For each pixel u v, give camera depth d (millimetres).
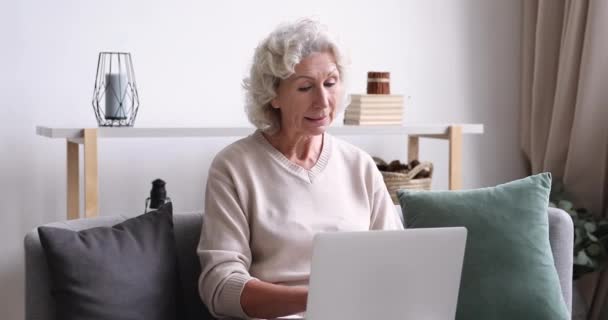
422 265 1646
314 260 1569
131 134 2598
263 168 2086
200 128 2691
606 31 3084
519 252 2115
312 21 2078
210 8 3105
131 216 2145
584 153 3178
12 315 2941
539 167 3432
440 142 3557
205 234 2027
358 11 3332
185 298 2166
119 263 1904
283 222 2045
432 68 3479
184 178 3146
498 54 3590
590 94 3131
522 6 3611
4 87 2855
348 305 1620
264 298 1853
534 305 2074
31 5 2865
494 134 3627
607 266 3150
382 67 3389
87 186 2537
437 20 3467
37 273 1927
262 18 3186
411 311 1670
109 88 2684
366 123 2920
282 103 2066
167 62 3061
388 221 2197
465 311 2082
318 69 2029
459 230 1660
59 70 2918
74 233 1910
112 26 2975
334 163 2156
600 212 3168
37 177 2928
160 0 3035
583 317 3127
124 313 1876
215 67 3133
